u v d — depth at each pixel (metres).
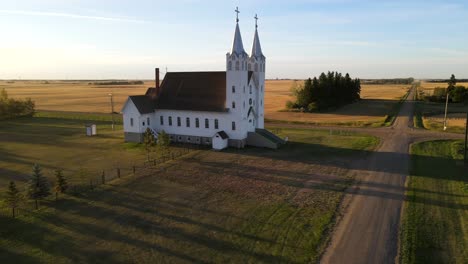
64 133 71.00
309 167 44.19
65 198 33.81
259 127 62.09
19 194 33.69
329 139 63.22
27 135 68.75
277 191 35.41
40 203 32.47
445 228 26.47
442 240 24.62
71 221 28.58
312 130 74.06
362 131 71.69
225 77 58.81
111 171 43.16
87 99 160.00
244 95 54.84
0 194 35.34
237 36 53.28
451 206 30.77
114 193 35.09
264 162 46.69
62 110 116.69
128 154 52.19
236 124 54.94
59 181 34.94
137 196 34.22
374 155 50.28
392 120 86.62
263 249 23.75
